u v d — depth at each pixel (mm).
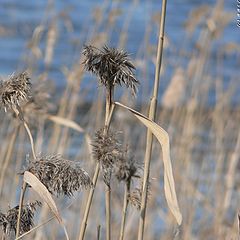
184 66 24109
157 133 8984
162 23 8953
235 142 23188
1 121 19688
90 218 18797
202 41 22297
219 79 23469
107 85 8383
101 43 20500
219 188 20656
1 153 17797
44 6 52656
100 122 21188
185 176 20625
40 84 13953
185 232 18672
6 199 16859
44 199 8188
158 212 19703
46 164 8125
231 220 20031
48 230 18250
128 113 22203
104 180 8578
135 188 9578
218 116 22906
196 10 22203
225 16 21844
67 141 20781
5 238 8609
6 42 41750
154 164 21406
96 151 8453
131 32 41156
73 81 20516
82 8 48812
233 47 23141
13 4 52281
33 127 14180
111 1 23250
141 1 46812
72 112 20391
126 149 9352
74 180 7953
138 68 22484
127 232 18391
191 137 21547
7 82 8578
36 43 21188
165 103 21891
